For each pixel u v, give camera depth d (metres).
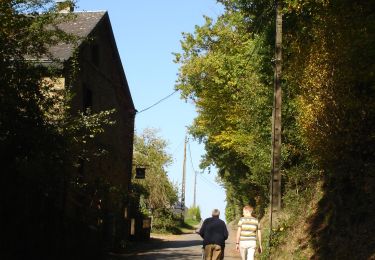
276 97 15.77
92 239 20.02
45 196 16.05
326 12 13.41
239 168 30.28
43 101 14.52
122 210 27.52
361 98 12.39
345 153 12.92
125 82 28.27
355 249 10.71
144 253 23.55
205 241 13.68
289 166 19.17
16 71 13.33
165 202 45.25
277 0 15.97
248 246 13.06
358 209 11.69
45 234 16.14
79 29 23.11
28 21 13.74
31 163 13.40
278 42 15.91
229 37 27.38
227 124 27.00
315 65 13.73
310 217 14.70
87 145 21.16
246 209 13.39
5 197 14.02
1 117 12.58
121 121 28.55
